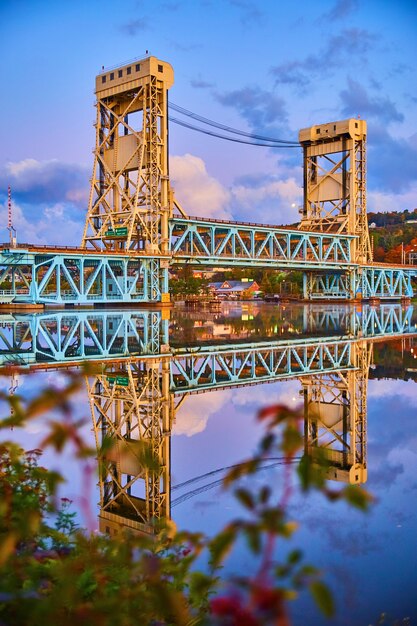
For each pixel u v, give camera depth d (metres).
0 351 44.12
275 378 36.06
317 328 71.94
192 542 5.16
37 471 9.39
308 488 3.89
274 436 3.68
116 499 15.81
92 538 7.30
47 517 9.46
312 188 131.75
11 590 5.47
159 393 30.11
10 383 29.23
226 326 74.38
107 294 91.31
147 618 5.39
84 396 28.69
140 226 95.62
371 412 25.98
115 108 99.94
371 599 9.90
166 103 94.38
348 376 36.31
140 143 93.44
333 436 22.05
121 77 95.00
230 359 43.88
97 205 97.50
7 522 7.40
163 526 8.00
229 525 3.86
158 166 93.94
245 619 3.60
